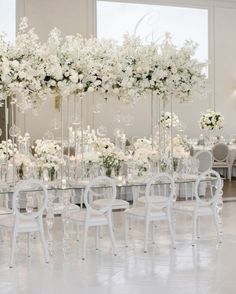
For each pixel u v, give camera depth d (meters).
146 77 6.58
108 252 6.10
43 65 6.08
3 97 6.13
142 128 13.96
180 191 9.93
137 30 14.14
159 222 7.87
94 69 6.29
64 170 6.84
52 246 5.98
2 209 6.43
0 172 6.64
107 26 13.91
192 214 6.39
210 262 5.64
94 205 6.54
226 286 4.82
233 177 13.36
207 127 12.05
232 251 6.11
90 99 13.42
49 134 8.59
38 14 13.22
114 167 6.62
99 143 6.81
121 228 7.46
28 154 7.67
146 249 6.07
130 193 9.77
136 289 4.75
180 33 14.59
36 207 8.38
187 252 6.07
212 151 12.34
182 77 6.59
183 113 14.43
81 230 7.34
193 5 14.65
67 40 6.46
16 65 5.89
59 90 6.39
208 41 14.86
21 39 6.20
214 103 14.84
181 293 4.63
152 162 7.13
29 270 5.37
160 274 5.20
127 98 6.72
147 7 14.23
